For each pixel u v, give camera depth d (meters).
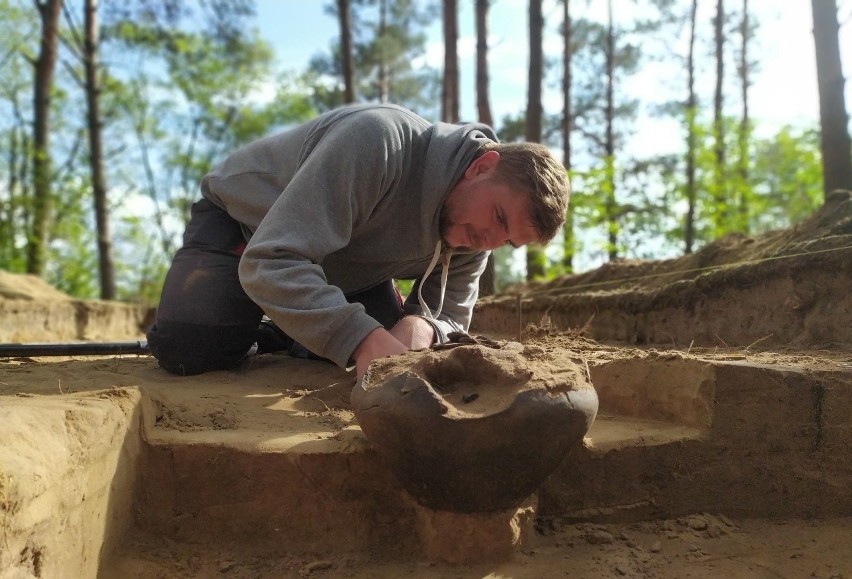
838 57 5.62
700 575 1.87
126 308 10.38
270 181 2.77
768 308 3.55
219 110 20.08
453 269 3.11
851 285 3.23
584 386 1.80
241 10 12.21
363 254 2.73
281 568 1.91
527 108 8.22
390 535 2.01
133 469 2.02
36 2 12.51
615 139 22.59
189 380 2.85
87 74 12.52
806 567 1.92
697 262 4.66
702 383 2.34
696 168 13.26
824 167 5.70
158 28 13.04
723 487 2.29
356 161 2.38
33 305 8.05
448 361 1.83
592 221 9.88
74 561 1.62
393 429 1.72
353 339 2.22
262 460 2.03
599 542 2.06
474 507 1.84
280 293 2.26
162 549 1.97
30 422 1.59
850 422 2.36
